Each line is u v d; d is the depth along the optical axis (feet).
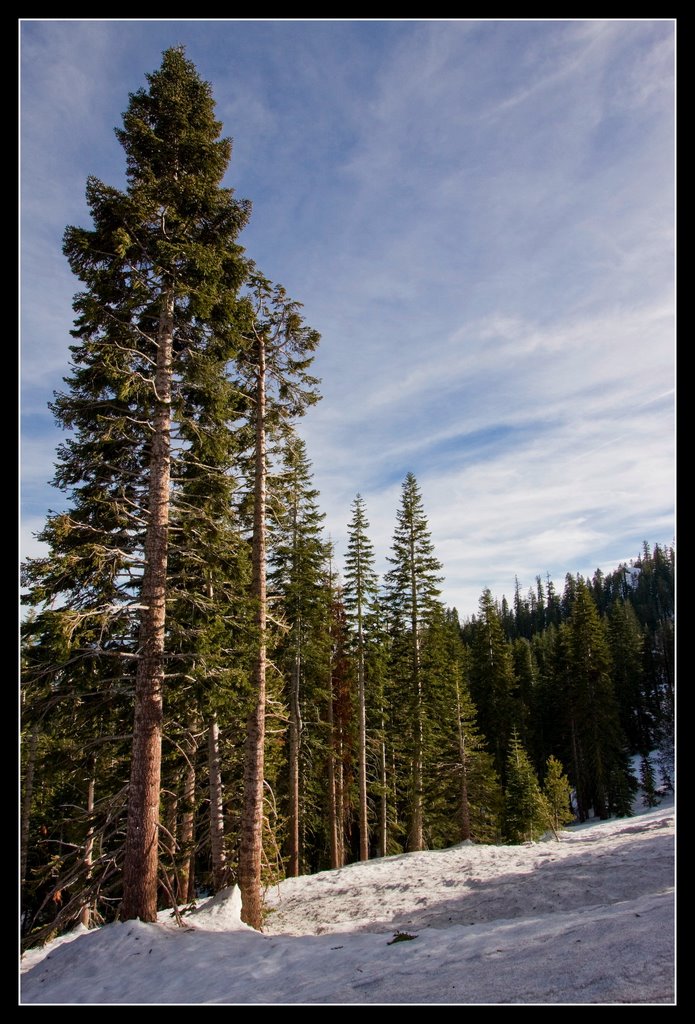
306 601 74.69
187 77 39.86
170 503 38.68
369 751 89.45
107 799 34.58
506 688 118.83
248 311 41.65
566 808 80.28
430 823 81.76
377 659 81.05
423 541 85.30
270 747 59.72
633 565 452.76
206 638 35.86
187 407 41.78
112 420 36.06
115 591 35.50
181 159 40.37
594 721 115.44
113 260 36.86
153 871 31.37
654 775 140.36
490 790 81.51
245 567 42.19
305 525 75.46
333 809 84.43
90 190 34.65
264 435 46.09
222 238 41.27
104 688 35.35
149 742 32.60
